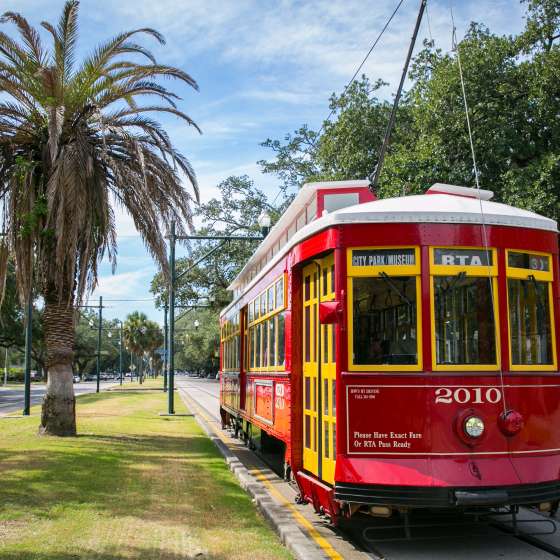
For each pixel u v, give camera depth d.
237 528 7.19
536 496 6.21
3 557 5.83
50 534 6.68
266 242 13.12
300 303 8.30
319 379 7.38
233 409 15.62
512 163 16.73
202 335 78.25
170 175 15.53
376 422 6.39
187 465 11.45
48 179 15.03
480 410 6.41
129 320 80.25
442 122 16.58
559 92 16.16
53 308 15.43
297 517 7.80
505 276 6.73
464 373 6.43
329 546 6.62
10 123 14.87
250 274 16.14
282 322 9.05
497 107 16.66
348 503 6.24
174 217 15.83
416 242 6.61
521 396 6.56
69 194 13.79
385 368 6.46
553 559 6.19
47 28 14.81
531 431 6.54
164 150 15.88
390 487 6.10
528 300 6.85
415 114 18.42
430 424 6.33
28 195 14.55
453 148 16.83
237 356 15.06
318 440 7.32
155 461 11.75
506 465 6.27
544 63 16.06
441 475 6.13
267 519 7.68
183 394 43.22
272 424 9.86
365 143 24.11
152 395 41.75
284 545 6.56
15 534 6.66
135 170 15.38
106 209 14.72
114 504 8.15
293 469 8.02
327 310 6.56
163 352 39.56
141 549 6.22
